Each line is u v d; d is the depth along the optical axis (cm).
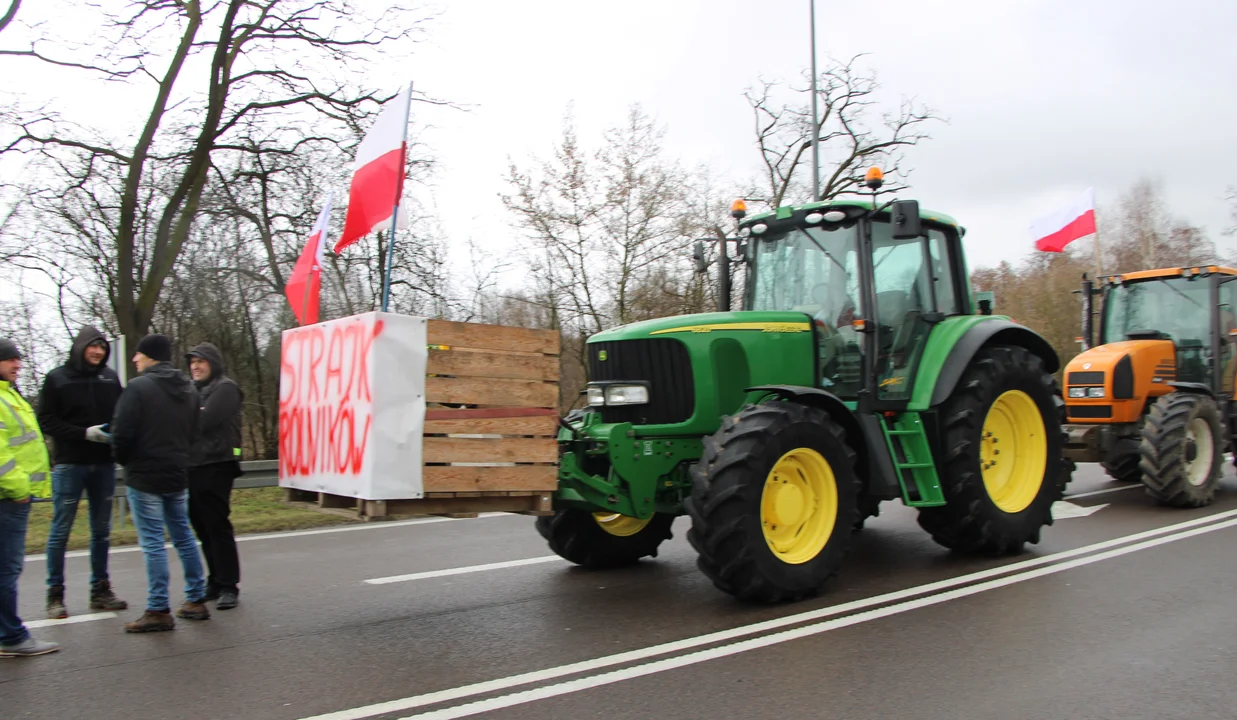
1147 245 3825
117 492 857
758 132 1978
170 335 1614
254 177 1448
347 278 1546
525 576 638
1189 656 418
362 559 707
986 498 632
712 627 486
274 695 391
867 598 540
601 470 588
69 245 1448
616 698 379
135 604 566
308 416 516
